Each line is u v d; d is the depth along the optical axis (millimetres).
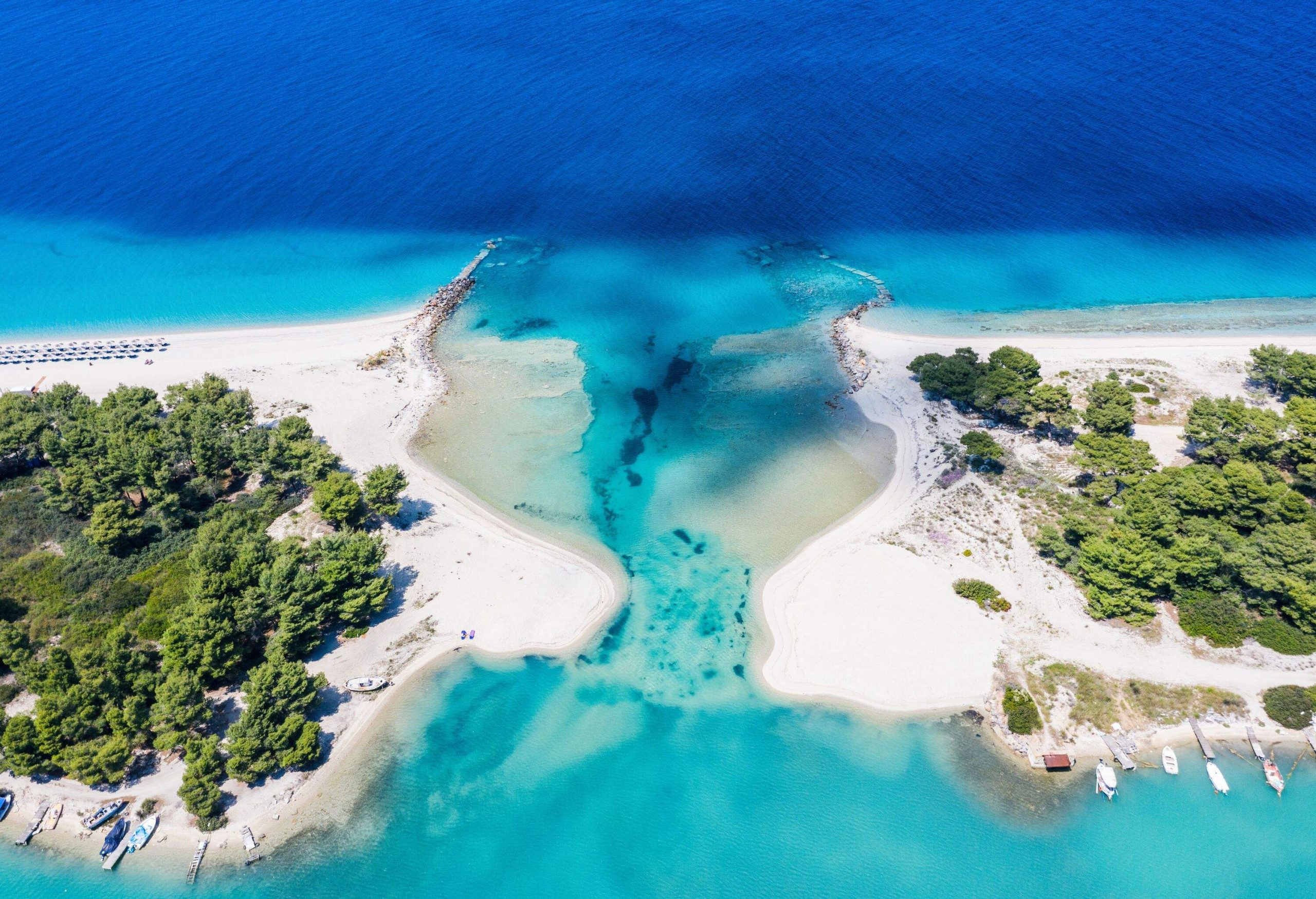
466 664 106062
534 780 93250
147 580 112625
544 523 127688
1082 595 109875
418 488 133375
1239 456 122000
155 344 167750
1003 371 140500
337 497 119562
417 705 101062
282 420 135375
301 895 83188
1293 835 86062
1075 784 91375
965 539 120188
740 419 148500
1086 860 85062
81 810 88500
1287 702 94125
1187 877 83375
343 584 107750
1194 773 91375
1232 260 186750
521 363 163875
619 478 136125
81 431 124500
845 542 122000
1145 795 89812
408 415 149250
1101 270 186000
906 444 140375
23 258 194375
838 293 183125
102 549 116438
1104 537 108812
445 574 118125
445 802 91188
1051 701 98125
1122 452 120938
